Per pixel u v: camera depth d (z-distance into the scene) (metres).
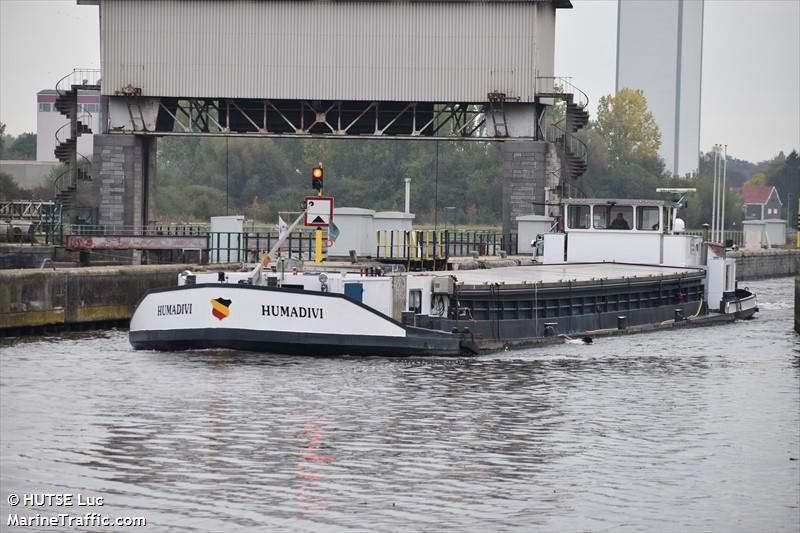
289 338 81.25
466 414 68.75
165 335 83.56
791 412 72.06
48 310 102.94
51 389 73.94
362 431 64.19
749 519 51.38
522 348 92.50
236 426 64.88
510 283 92.25
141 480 55.06
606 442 63.41
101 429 64.00
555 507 52.28
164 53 162.75
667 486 55.72
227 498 52.69
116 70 162.75
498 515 51.06
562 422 67.75
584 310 101.94
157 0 162.25
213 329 81.81
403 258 136.50
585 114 169.00
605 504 52.88
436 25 162.12
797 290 113.00
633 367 87.31
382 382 76.81
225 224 150.75
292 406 69.62
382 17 162.25
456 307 88.38
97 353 88.06
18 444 60.91
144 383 75.50
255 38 162.75
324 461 58.41
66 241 139.62
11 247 137.50
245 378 77.06
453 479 55.88
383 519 50.22
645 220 119.06
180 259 148.62
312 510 51.22
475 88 162.50
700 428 67.31
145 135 165.50
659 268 116.81
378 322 82.06
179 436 62.69
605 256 119.94
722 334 110.06
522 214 163.88
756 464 59.69
